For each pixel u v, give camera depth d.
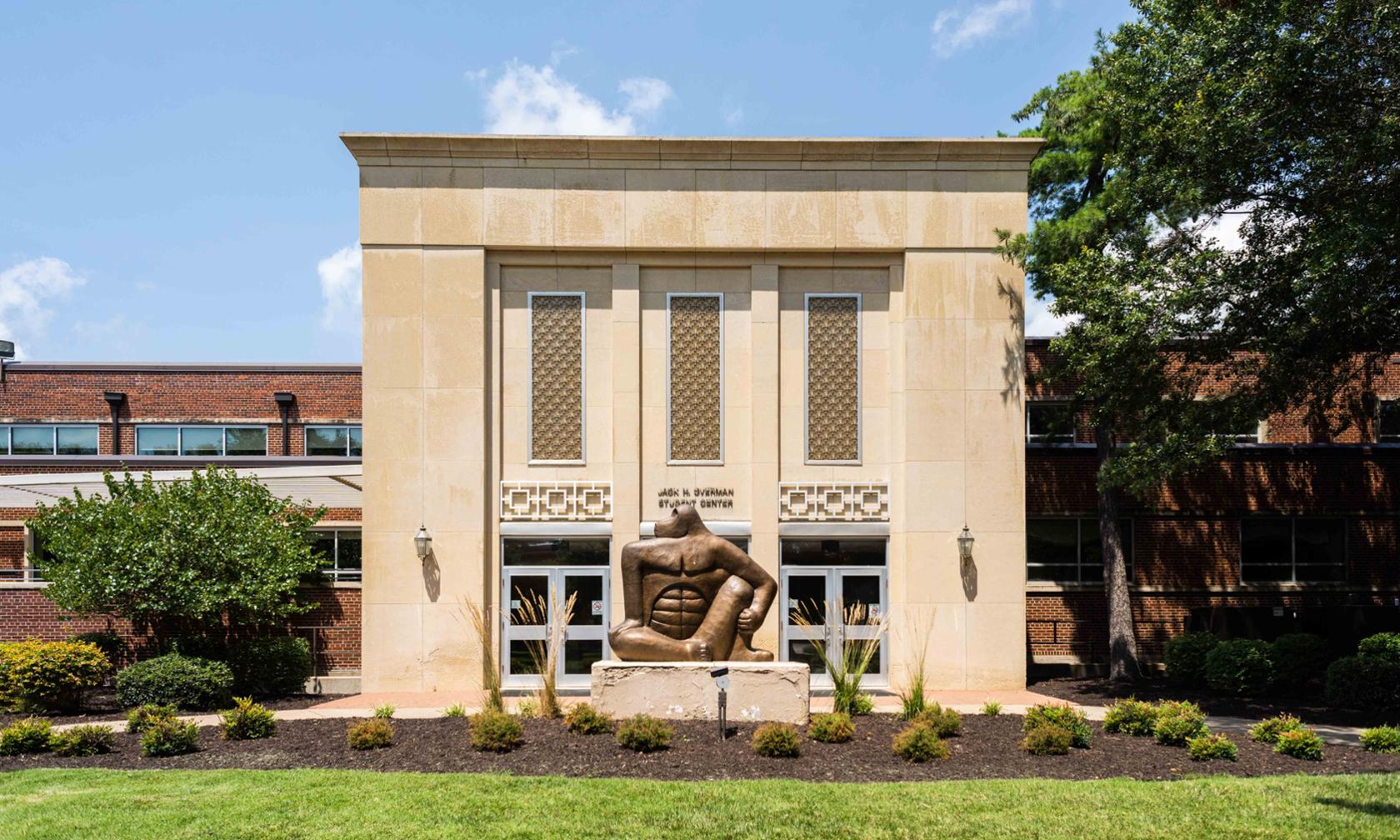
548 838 9.60
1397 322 17.06
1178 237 18.95
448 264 20.09
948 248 20.41
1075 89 22.72
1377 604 25.05
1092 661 24.53
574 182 20.30
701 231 20.30
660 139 20.14
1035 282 21.69
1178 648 21.33
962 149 20.36
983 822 10.00
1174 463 18.34
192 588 18.73
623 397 20.31
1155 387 19.41
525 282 20.59
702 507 20.33
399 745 13.71
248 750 13.69
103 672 18.14
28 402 33.06
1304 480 25.38
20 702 16.94
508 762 12.70
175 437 33.41
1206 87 16.55
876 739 13.98
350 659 20.83
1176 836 9.58
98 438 33.19
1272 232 17.58
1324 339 17.56
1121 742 13.93
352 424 33.78
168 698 17.72
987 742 13.89
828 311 20.72
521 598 20.11
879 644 20.14
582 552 20.22
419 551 19.50
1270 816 10.13
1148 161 18.50
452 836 9.66
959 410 20.20
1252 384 22.53
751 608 16.23
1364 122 15.99
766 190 20.41
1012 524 20.06
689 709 15.23
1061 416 24.31
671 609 16.17
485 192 20.19
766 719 15.12
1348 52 15.49
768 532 20.16
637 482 20.17
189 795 11.08
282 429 33.50
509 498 20.16
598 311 20.62
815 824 9.98
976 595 19.97
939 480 20.11
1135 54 18.44
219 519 19.45
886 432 20.56
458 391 19.98
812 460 20.52
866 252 20.50
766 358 20.41
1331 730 15.42
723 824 9.98
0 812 10.48
